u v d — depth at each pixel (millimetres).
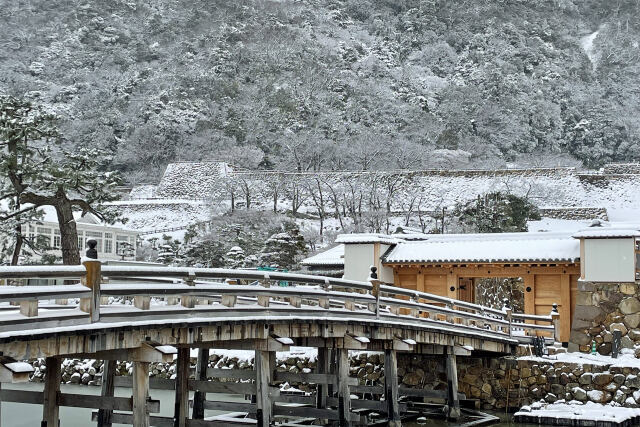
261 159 98000
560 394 20781
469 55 141875
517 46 143375
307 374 15461
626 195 75812
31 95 44969
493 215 57625
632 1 165625
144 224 75938
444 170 77938
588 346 23047
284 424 16688
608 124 117812
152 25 144750
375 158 93562
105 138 104625
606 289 23094
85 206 32938
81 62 131250
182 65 127438
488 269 25531
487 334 20391
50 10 144875
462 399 20188
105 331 9219
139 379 10188
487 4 155875
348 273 26812
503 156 110438
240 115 109875
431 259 25906
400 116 116000
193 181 88562
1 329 7977
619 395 20172
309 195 76375
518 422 19422
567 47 148875
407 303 17547
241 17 144250
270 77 122125
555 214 69000
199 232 64250
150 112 109438
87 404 11172
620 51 146625
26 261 37875
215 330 11492
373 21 157000
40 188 31594
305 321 13328
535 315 23906
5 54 131000
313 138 99250
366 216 67500
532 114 118688
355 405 16984
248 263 42438
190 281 11102
